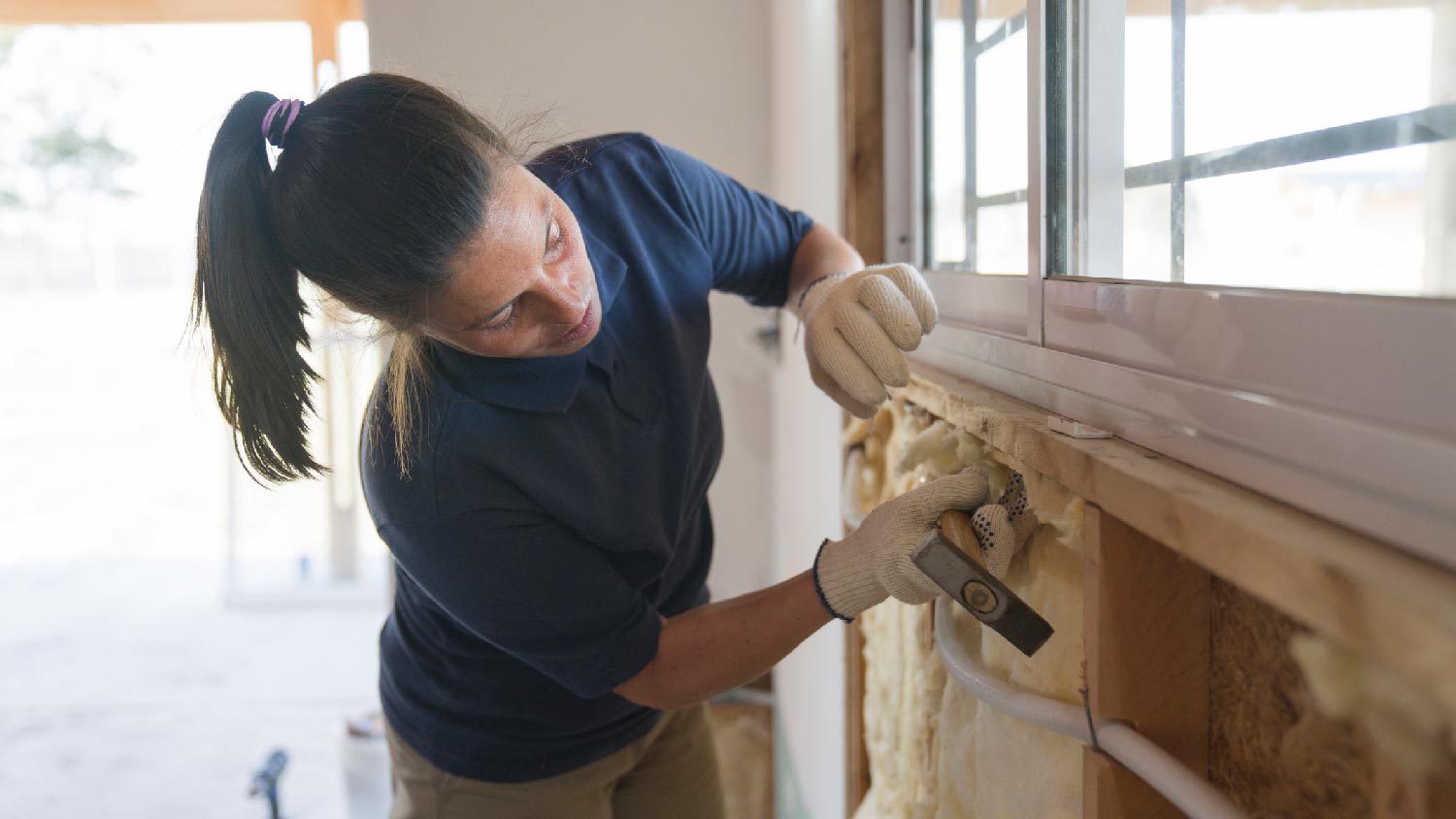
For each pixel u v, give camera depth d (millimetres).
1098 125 850
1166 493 553
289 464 908
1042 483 763
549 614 996
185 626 4535
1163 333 676
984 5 1159
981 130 1187
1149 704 668
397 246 766
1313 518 500
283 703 3783
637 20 2594
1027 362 929
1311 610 428
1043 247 899
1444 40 453
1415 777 417
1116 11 813
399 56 2551
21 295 6309
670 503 1162
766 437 2775
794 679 2371
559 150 1173
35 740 3486
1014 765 858
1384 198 500
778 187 2484
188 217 988
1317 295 527
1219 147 667
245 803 3074
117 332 6391
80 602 4809
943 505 821
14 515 5746
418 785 1309
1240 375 587
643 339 1118
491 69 2578
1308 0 560
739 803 2486
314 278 825
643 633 990
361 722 2443
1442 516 423
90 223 6242
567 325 886
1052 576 821
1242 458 568
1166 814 676
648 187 1171
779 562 2570
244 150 828
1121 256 821
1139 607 659
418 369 978
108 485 6078
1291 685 588
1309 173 565
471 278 789
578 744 1281
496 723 1255
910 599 822
